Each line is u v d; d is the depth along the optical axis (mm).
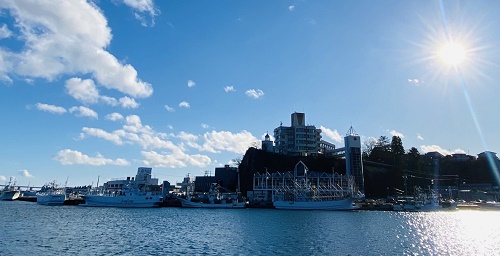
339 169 183250
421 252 43438
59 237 51438
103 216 93188
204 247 44219
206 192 179625
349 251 42125
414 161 192875
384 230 64125
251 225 71500
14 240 47469
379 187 176000
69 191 197750
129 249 42344
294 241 49188
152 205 143750
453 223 82438
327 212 116938
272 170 178875
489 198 166375
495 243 52688
